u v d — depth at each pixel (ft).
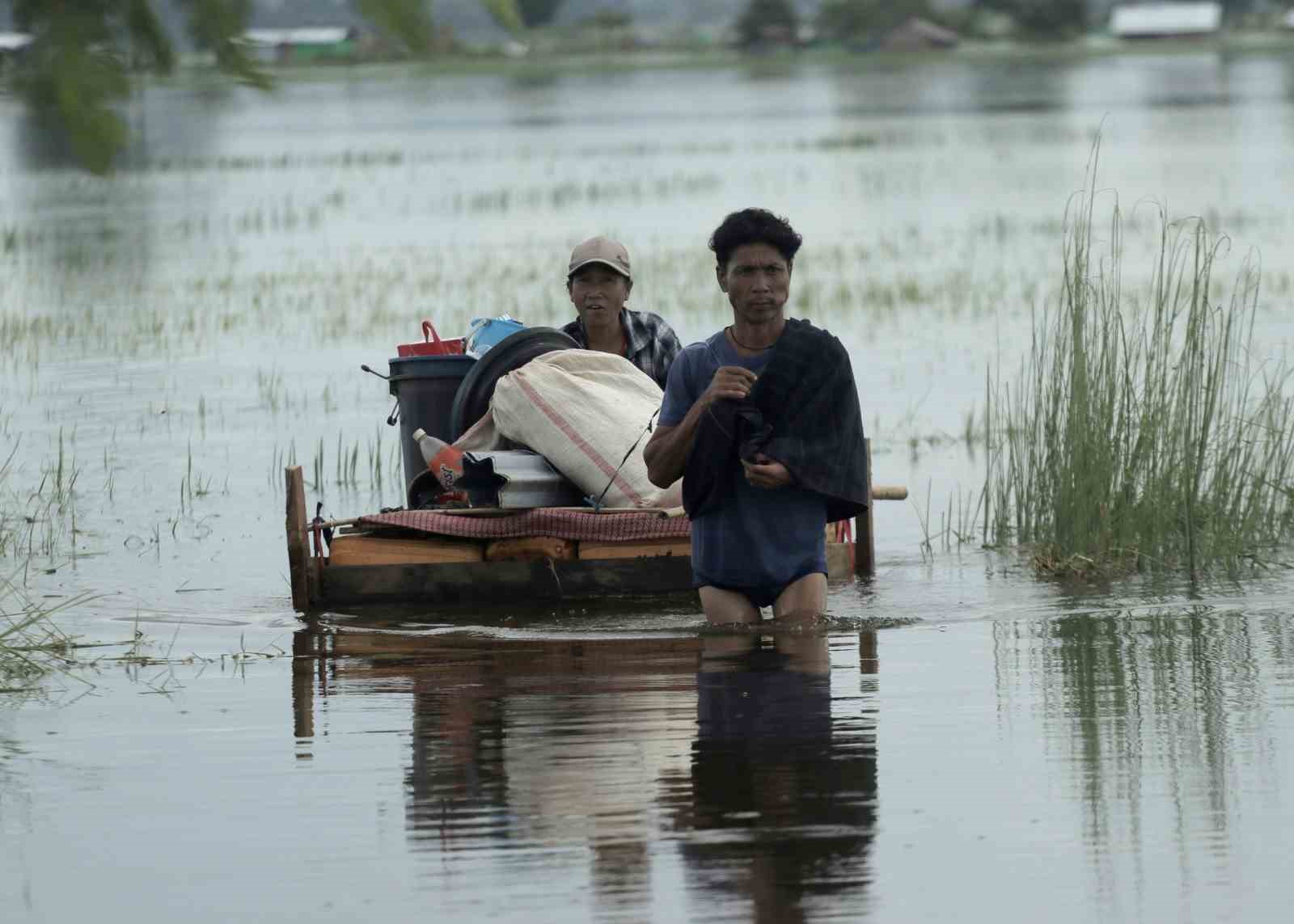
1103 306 120.26
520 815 61.62
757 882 54.03
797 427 85.76
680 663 85.71
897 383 202.18
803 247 370.94
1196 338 117.91
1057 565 112.78
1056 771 65.46
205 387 207.72
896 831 58.70
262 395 200.54
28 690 84.17
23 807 64.49
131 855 58.65
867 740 70.38
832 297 283.38
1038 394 122.62
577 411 109.70
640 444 109.29
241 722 76.74
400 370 119.34
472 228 436.35
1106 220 402.31
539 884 54.44
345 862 57.16
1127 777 64.44
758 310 85.66
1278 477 122.31
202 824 61.87
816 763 67.10
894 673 82.38
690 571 106.11
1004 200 472.44
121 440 172.65
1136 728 71.36
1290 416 144.05
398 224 453.17
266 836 60.23
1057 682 80.12
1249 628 92.22
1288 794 61.93
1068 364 128.67
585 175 612.70
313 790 65.57
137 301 299.38
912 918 50.57
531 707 77.51
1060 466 117.70
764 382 85.51
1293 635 90.17
